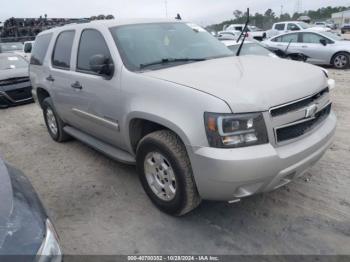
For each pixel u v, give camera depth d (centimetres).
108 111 369
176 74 316
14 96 892
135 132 348
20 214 199
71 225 332
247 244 288
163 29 413
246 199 354
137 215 340
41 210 218
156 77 314
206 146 262
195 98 269
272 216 324
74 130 506
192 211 340
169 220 328
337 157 440
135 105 321
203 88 275
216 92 266
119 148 402
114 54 358
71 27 460
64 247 299
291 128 278
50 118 569
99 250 294
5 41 2045
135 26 399
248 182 259
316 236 292
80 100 422
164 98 294
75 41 436
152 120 303
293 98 276
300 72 317
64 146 555
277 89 273
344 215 318
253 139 257
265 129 260
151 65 355
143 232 313
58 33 493
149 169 334
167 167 312
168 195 321
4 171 237
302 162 281
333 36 1301
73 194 391
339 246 279
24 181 245
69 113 473
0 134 661
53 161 495
